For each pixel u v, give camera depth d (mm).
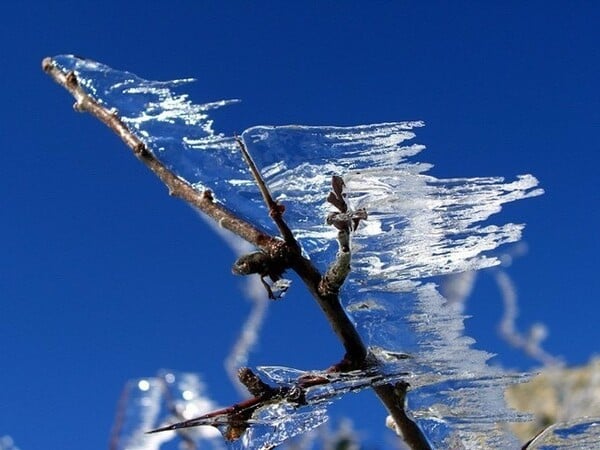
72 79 314
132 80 314
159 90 312
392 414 293
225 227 287
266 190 278
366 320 298
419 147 309
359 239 304
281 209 278
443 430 306
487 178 309
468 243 306
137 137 306
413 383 294
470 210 308
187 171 303
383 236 306
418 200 308
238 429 268
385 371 283
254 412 274
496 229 308
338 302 279
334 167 306
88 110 312
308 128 308
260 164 306
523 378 302
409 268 303
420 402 303
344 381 276
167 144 306
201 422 266
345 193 297
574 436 323
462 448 307
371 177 304
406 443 293
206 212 292
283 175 304
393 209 306
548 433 320
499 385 302
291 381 272
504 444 312
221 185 303
